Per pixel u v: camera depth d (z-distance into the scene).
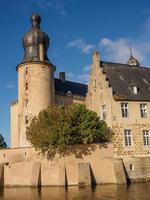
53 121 49.28
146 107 50.69
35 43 67.12
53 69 68.69
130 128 49.06
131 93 50.88
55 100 72.69
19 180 51.66
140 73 55.91
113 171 46.31
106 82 51.31
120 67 55.28
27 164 51.38
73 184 46.97
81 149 47.94
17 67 67.50
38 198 34.34
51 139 48.06
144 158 48.09
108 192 36.00
